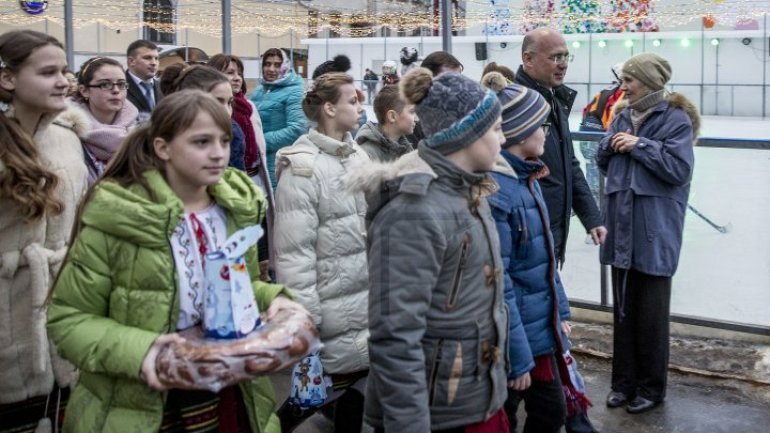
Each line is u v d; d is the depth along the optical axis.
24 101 2.88
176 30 24.91
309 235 3.50
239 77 5.21
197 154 2.48
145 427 2.47
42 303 2.84
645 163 4.23
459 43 22.25
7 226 2.79
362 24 25.19
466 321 2.57
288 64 6.34
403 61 7.77
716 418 4.38
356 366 3.59
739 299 5.17
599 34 22.05
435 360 2.55
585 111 8.28
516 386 3.01
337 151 3.59
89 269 2.46
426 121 2.60
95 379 2.54
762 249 5.06
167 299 2.46
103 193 2.43
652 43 22.47
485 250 2.61
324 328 3.54
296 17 25.67
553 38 4.18
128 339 2.38
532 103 3.27
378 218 2.52
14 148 2.73
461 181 2.56
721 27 22.89
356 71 23.83
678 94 4.35
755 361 4.89
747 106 22.53
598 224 4.38
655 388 4.46
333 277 3.54
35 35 2.87
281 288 2.71
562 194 4.17
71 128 3.14
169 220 2.43
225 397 2.63
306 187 3.51
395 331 2.44
